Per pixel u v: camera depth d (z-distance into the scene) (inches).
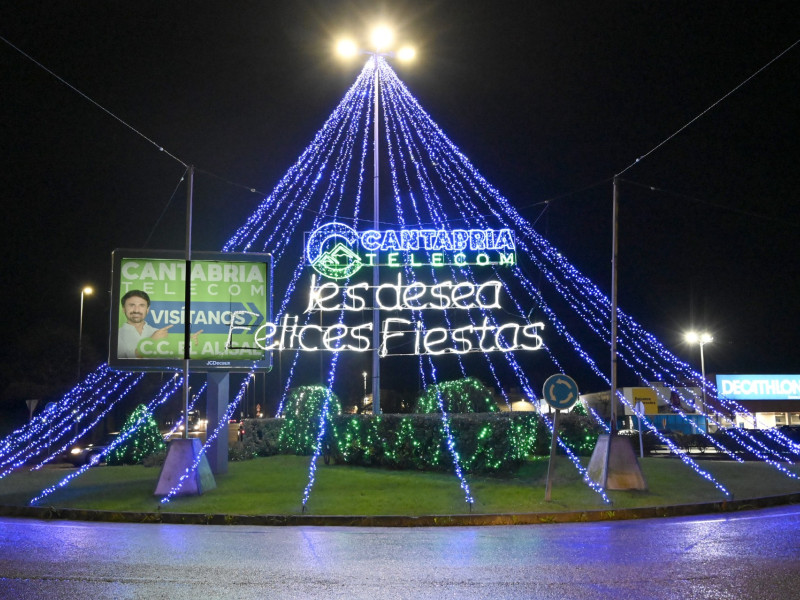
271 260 793.6
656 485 634.2
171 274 773.3
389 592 299.4
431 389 860.6
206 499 589.9
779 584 303.6
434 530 485.4
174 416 2198.6
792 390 2132.1
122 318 757.9
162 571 343.6
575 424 851.4
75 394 1673.2
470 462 694.5
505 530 479.5
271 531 484.4
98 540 440.8
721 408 2062.0
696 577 319.0
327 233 901.2
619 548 395.2
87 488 665.0
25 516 572.4
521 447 719.7
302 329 860.0
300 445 842.8
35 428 1451.8
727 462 821.2
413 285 893.8
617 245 643.5
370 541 435.2
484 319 888.3
